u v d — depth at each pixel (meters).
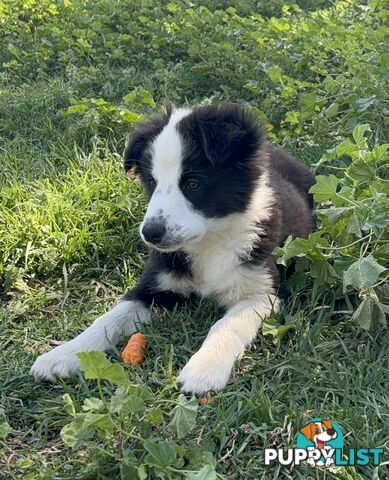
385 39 1.59
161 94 1.52
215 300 1.00
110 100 1.51
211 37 1.69
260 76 1.55
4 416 0.84
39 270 1.09
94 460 0.76
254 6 2.15
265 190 1.00
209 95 1.53
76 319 1.00
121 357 0.92
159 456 0.74
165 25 1.81
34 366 0.90
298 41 1.66
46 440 0.82
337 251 0.97
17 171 1.28
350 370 0.87
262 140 0.98
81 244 1.11
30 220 1.13
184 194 0.95
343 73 1.47
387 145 1.02
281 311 0.96
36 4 1.95
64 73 1.65
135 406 0.76
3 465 0.79
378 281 0.94
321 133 1.33
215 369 0.86
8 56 1.72
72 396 0.84
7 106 1.47
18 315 1.02
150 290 1.00
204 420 0.81
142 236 0.93
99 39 1.76
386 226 0.93
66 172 1.28
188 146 0.94
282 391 0.84
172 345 0.91
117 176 1.23
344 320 0.96
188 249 0.98
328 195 0.97
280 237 1.01
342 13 2.06
